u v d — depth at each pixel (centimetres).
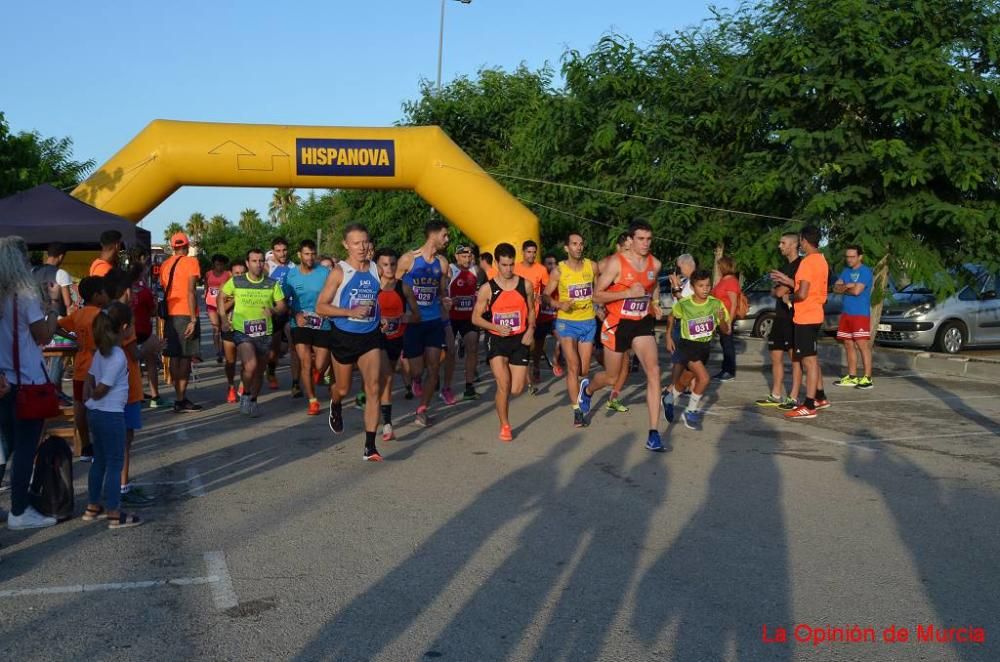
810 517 569
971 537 525
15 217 1128
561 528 546
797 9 1444
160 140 1330
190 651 372
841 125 1393
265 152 1354
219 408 1052
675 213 1605
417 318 916
